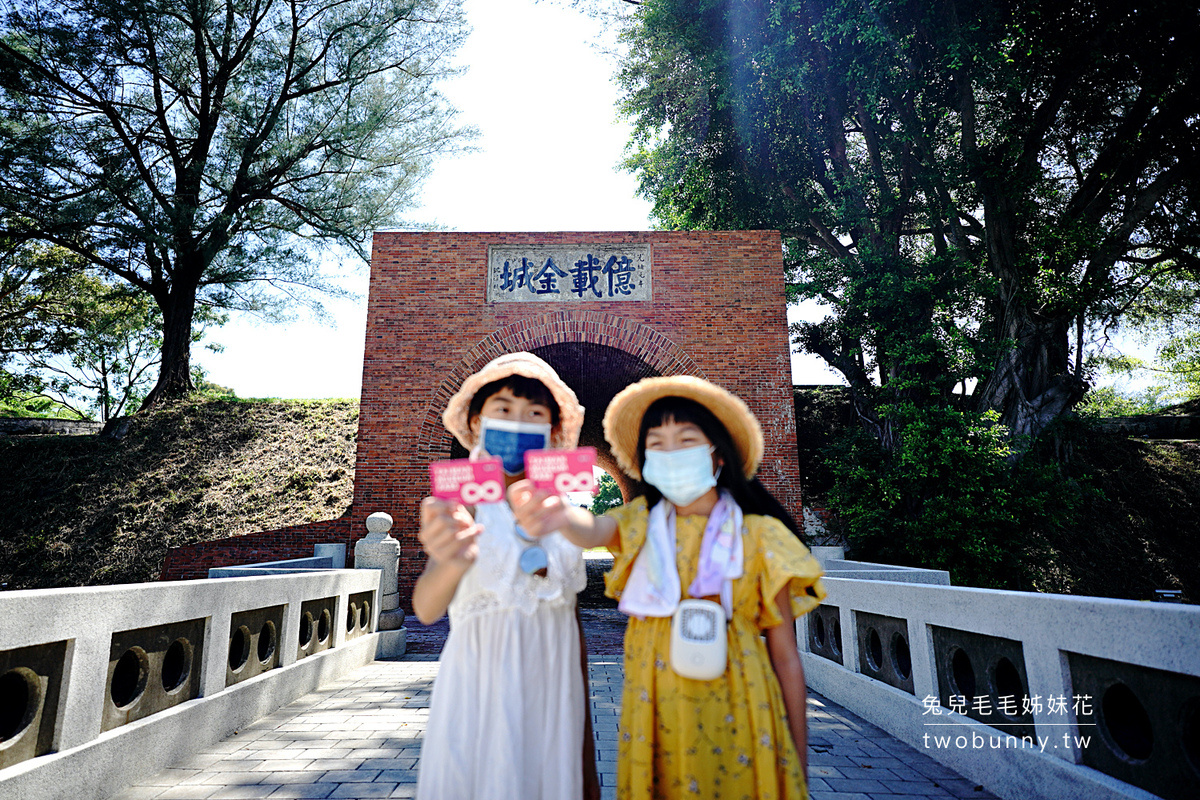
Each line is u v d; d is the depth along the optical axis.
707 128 15.48
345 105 19.05
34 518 13.52
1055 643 2.89
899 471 10.52
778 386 11.89
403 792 3.17
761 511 1.78
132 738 3.23
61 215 15.46
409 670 6.38
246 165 18.12
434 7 18.52
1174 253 15.02
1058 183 14.60
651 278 12.23
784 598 1.68
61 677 2.88
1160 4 11.26
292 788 3.22
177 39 17.94
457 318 12.03
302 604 5.46
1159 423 16.86
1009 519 9.47
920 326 12.34
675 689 1.58
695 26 13.67
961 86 12.74
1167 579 11.91
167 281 19.94
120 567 12.38
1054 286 12.34
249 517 13.41
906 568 6.37
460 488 1.50
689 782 1.52
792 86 12.95
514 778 1.54
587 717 1.82
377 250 12.24
